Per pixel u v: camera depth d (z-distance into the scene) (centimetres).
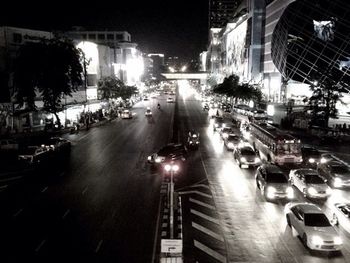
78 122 5884
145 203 2220
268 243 1680
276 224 1900
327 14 8188
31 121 5731
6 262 1507
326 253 1588
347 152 3734
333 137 4206
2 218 1991
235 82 8975
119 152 3784
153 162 3075
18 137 4666
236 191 2452
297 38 8581
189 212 2062
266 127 3781
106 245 1661
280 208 2134
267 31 9731
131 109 9175
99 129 5591
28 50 5050
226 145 4038
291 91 8875
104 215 2028
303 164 3231
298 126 5278
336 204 1981
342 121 6259
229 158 3494
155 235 1761
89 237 1745
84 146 4159
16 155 3388
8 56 5512
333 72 7044
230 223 1908
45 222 1931
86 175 2891
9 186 2603
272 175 2381
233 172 2959
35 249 1623
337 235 1595
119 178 2791
